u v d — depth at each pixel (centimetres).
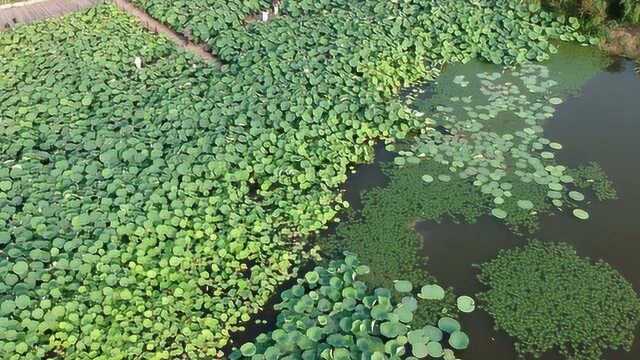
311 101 1004
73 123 946
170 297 740
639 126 1030
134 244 784
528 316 749
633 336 726
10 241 772
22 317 694
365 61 1096
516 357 710
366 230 851
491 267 807
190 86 1032
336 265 793
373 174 936
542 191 908
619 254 823
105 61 1067
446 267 808
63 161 873
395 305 755
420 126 1012
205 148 911
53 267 746
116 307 724
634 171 947
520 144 984
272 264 794
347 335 706
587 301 764
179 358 689
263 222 838
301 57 1094
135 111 970
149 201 827
